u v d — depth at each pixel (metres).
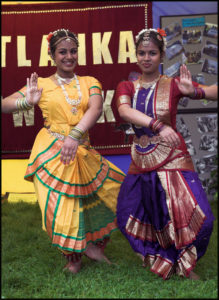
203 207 2.67
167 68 4.50
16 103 2.76
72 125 2.79
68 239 2.71
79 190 2.76
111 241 3.51
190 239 2.62
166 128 2.61
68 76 2.87
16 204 4.37
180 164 2.75
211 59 4.51
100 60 4.34
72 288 2.52
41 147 2.83
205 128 4.65
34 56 4.36
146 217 2.86
